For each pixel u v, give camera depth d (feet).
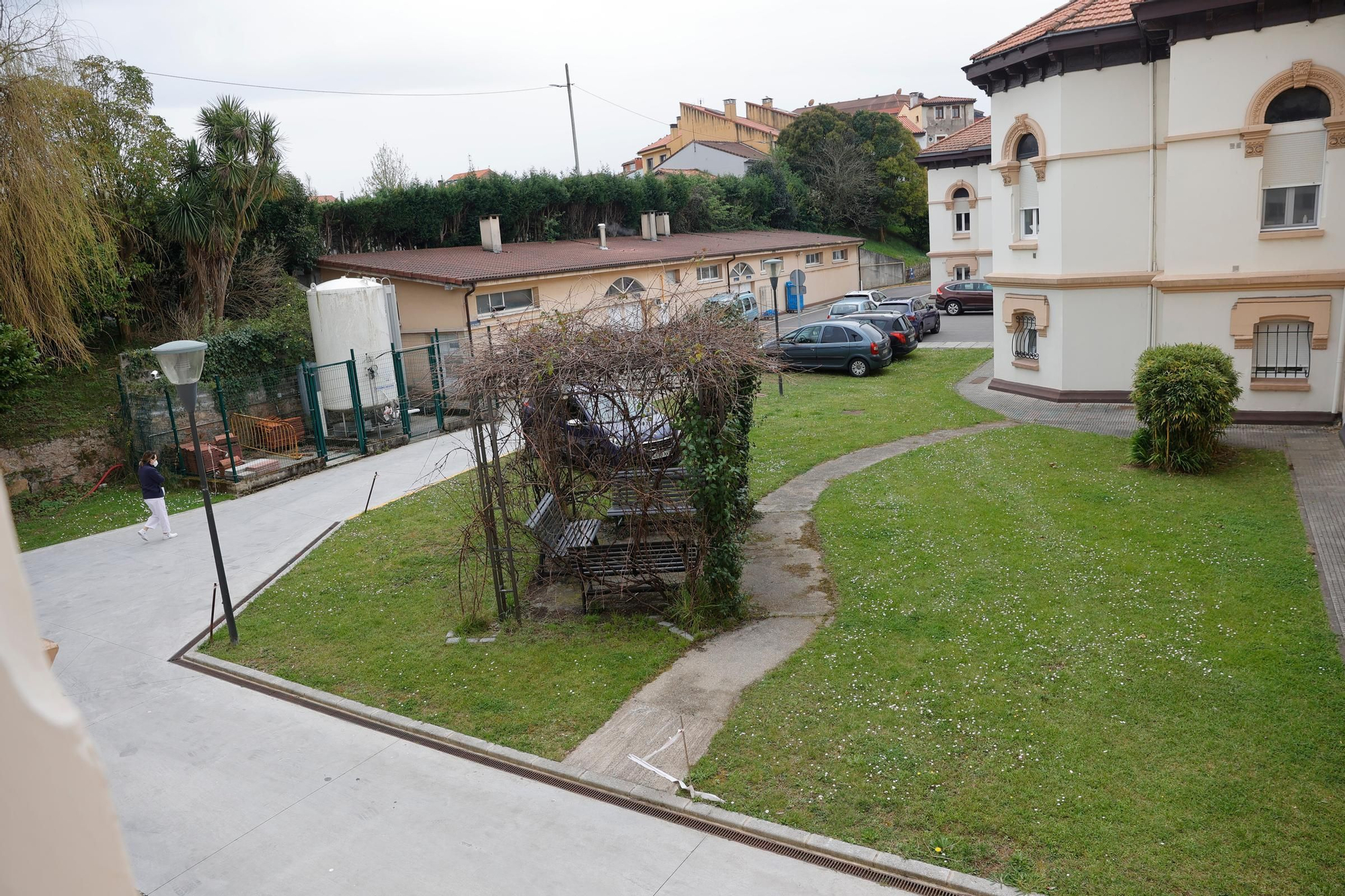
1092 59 58.49
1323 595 29.81
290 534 46.65
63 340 55.98
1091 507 40.63
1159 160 57.72
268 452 64.23
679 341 30.60
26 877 3.12
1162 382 44.91
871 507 43.16
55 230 51.62
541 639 31.68
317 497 53.83
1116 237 60.18
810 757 23.53
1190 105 52.49
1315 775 20.92
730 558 31.99
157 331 72.54
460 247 111.86
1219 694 24.56
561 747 25.11
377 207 107.55
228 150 69.56
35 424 57.88
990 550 36.47
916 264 192.54
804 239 150.00
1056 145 61.00
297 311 75.82
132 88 69.92
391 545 42.91
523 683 28.76
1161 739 22.81
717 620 31.99
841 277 159.84
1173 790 20.81
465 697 28.14
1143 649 27.43
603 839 21.29
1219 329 54.24
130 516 52.16
